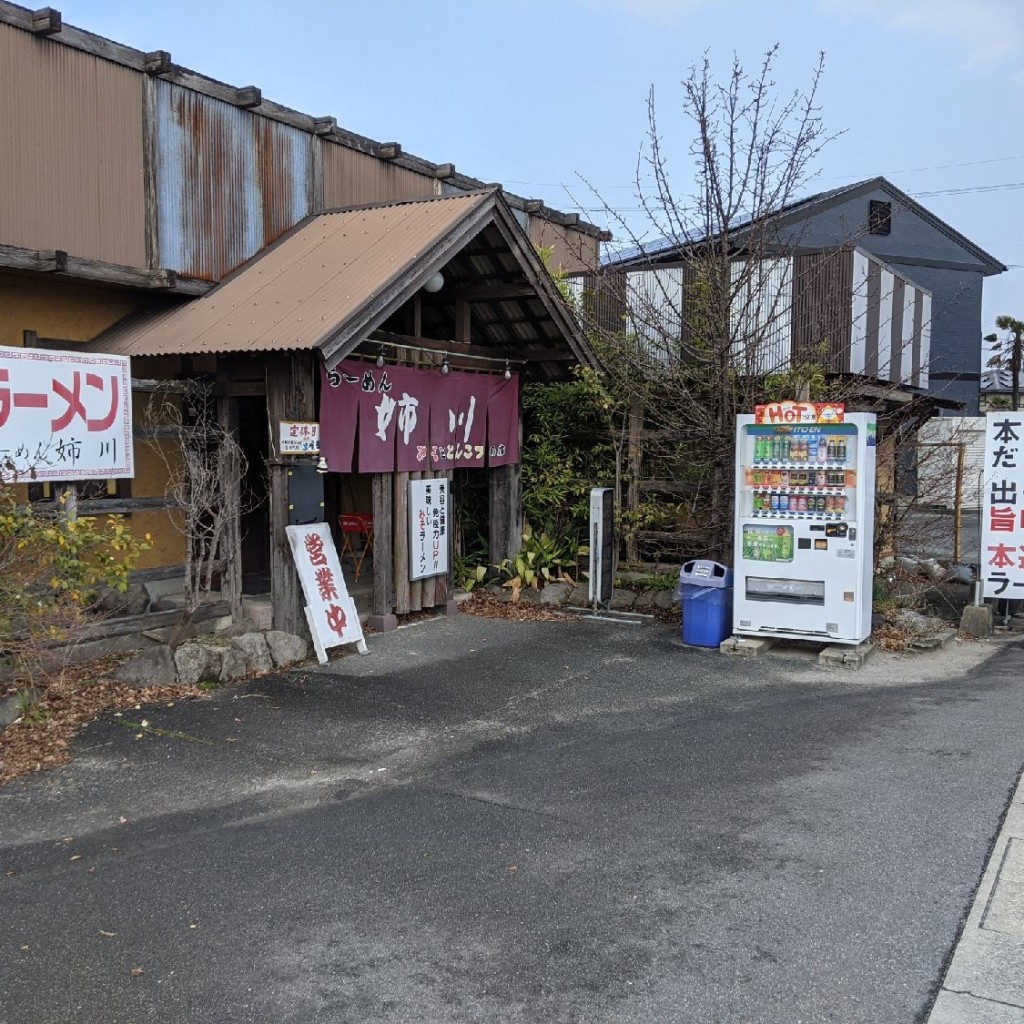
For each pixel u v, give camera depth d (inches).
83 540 220.7
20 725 222.1
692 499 398.6
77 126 292.4
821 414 298.5
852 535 297.7
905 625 340.8
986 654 317.1
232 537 299.9
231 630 292.4
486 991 120.2
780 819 172.7
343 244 333.1
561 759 208.4
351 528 402.9
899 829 166.7
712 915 138.2
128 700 245.4
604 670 288.8
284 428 285.7
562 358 400.8
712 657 306.7
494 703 252.7
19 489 282.7
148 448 336.2
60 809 182.1
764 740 219.8
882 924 134.5
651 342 398.9
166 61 312.0
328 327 273.0
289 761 208.1
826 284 423.5
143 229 313.7
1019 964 122.8
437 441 361.1
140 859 160.2
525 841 165.3
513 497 413.7
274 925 137.6
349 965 126.7
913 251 1003.3
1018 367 839.7
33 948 132.6
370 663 293.3
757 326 380.5
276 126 362.9
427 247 305.0
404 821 174.7
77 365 250.4
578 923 136.6
